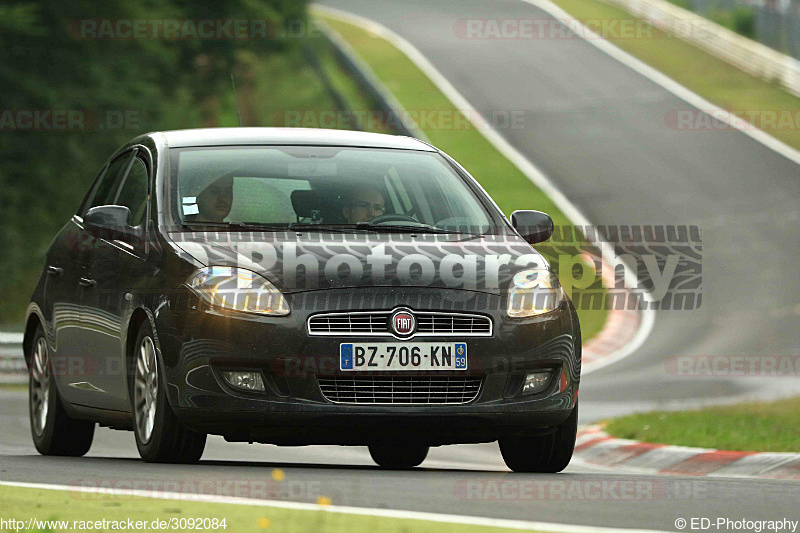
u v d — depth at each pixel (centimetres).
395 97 16750
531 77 17925
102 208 2650
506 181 12850
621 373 6950
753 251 10619
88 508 1733
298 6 13738
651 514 1791
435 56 19362
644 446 3753
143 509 1723
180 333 2388
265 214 2589
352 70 15725
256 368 2339
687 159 13812
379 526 1584
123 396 2611
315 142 2848
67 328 2869
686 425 4053
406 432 2389
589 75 17975
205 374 2358
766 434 3759
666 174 13212
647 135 14838
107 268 2681
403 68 18525
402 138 2983
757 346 7850
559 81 17675
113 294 2623
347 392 2353
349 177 2720
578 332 2538
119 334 2591
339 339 2348
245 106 13262
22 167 9919
